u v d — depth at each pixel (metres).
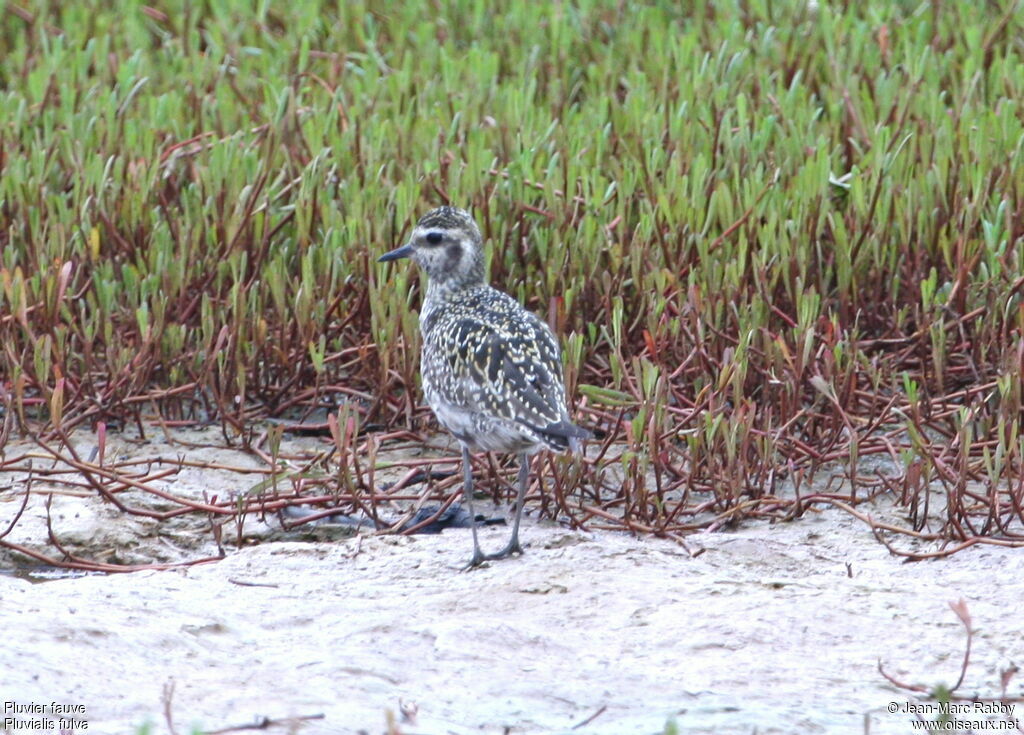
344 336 13.77
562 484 11.31
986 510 11.28
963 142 14.70
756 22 20.16
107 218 14.05
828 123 16.19
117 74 17.66
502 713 7.79
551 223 13.88
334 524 11.31
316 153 15.03
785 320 13.16
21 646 8.20
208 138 15.83
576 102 18.81
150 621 8.90
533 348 10.37
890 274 13.77
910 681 8.38
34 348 12.48
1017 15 19.25
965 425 10.98
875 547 10.75
